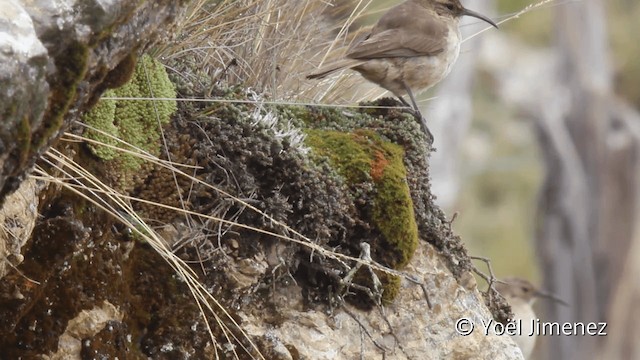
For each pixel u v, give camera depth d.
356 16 9.61
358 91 10.02
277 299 7.12
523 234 26.16
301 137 7.45
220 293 6.86
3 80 4.37
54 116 4.83
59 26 4.78
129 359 6.36
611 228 25.34
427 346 7.66
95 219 6.36
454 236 8.21
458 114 21.69
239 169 7.12
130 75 5.48
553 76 26.42
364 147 7.68
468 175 26.61
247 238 7.07
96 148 6.56
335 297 7.29
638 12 29.98
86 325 6.16
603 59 26.20
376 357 7.35
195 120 7.13
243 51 8.59
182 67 7.61
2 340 5.86
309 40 9.16
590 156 25.64
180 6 5.70
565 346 25.23
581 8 26.03
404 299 7.66
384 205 7.51
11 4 4.56
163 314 6.58
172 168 6.45
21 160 4.57
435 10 10.21
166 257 6.30
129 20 5.18
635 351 25.19
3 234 5.52
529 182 26.97
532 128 26.38
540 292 14.38
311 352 7.11
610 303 25.16
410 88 9.76
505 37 28.16
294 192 7.21
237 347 6.78
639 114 28.53
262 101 7.36
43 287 5.99
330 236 7.37
